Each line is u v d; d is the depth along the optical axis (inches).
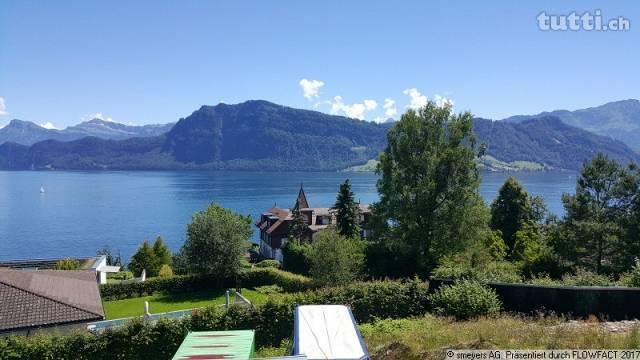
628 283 876.0
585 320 742.5
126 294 1857.8
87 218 7106.3
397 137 1956.2
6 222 6727.4
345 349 443.2
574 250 1915.6
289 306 916.0
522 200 2731.3
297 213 3304.6
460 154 1836.9
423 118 1914.4
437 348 571.2
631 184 1898.4
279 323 906.7
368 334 784.3
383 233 1940.2
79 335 812.6
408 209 1849.2
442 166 1845.5
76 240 5319.9
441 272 1026.1
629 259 1790.1
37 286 1074.7
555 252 1963.6
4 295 969.5
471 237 1860.2
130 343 831.1
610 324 657.0
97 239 5388.8
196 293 1930.4
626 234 1812.3
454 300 830.5
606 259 1956.2
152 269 2618.1
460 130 1886.1
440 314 846.5
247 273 2041.1
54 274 1251.2
